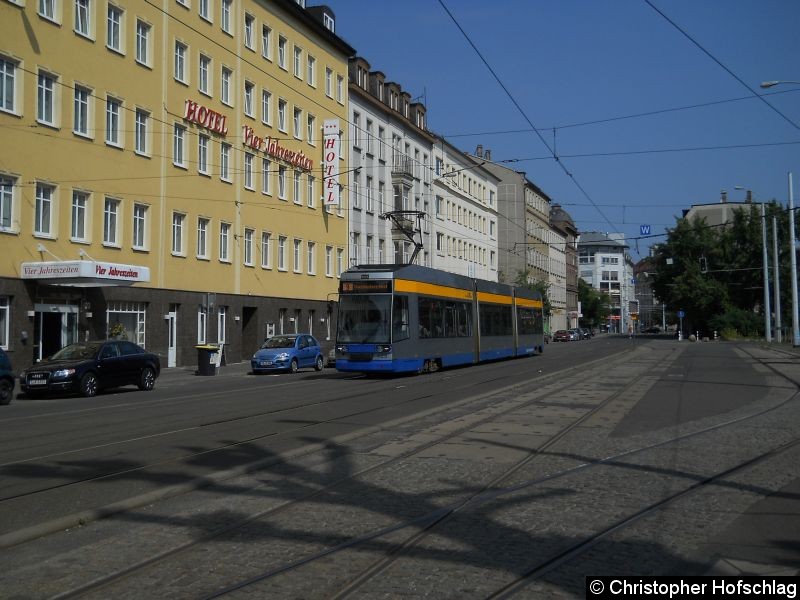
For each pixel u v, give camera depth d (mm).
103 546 6340
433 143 63156
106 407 17875
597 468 9547
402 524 6949
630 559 5859
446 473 9297
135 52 31188
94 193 28953
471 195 72812
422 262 60406
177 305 34188
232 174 38000
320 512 7449
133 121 31078
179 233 34344
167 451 11055
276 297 41875
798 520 6988
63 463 10141
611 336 112188
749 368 29641
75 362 20969
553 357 40969
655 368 29906
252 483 8867
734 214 82438
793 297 48469
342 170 48594
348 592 5184
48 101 27172
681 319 84562
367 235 52188
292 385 24047
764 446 11141
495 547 6211
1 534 6645
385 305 25156
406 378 25734
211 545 6348
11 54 25266
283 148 42281
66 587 5340
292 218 43531
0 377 18891
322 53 46625
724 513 7254
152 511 7551
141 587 5332
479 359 32250
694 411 15516
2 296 25250
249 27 39656
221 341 37344
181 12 34031
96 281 26469
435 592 5172
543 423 13688
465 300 31141
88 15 28875
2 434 13070
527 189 91688
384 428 13195
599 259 148625
